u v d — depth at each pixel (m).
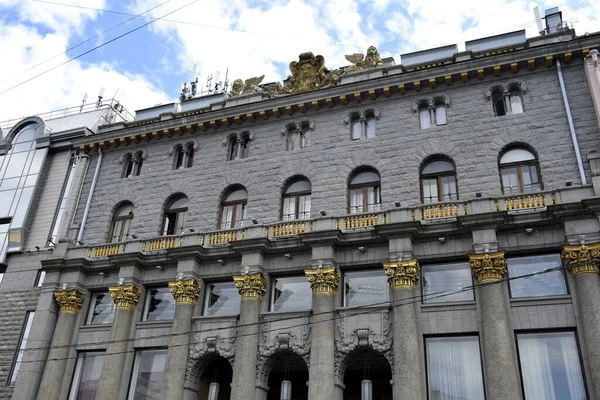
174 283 29.91
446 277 26.55
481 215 25.73
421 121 31.66
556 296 24.14
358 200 30.83
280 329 27.28
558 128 28.39
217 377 30.08
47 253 35.78
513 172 28.58
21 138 42.03
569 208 24.62
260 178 33.16
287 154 33.25
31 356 30.72
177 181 35.22
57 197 38.12
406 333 24.81
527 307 24.39
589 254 23.89
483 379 23.80
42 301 32.19
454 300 25.75
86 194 37.19
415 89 32.03
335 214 30.38
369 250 27.81
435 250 26.73
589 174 26.73
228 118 35.28
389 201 29.70
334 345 26.22
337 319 26.73
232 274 29.70
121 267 31.53
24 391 29.77
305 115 34.12
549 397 22.84
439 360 24.94
